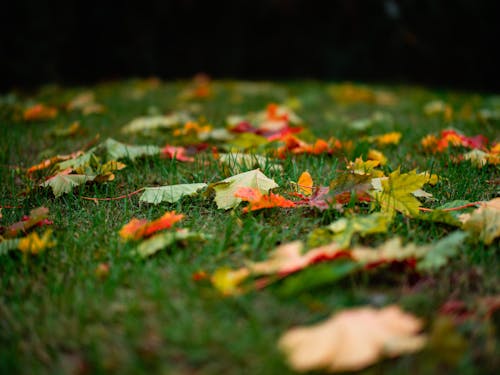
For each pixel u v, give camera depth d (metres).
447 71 6.23
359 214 1.16
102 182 1.31
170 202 1.21
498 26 6.20
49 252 1.10
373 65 6.03
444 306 0.97
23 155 1.58
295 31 5.91
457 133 1.56
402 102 2.92
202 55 5.61
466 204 1.16
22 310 0.99
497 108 2.52
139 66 5.11
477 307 0.97
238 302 0.98
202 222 1.17
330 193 1.18
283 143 1.49
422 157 1.50
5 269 1.06
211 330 0.95
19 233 1.14
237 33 5.75
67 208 1.24
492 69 6.23
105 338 0.95
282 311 0.97
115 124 2.02
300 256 1.01
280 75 5.97
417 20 6.17
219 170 1.37
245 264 1.06
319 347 0.89
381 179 1.20
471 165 1.39
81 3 4.66
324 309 0.97
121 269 1.04
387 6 6.04
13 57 3.99
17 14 4.04
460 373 0.91
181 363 0.92
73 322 0.97
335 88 3.63
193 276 1.01
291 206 1.20
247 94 3.30
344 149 1.50
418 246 1.08
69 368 0.92
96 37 4.82
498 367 0.91
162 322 0.96
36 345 0.95
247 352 0.93
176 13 5.33
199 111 2.43
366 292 1.00
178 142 1.55
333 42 5.99
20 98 3.04
